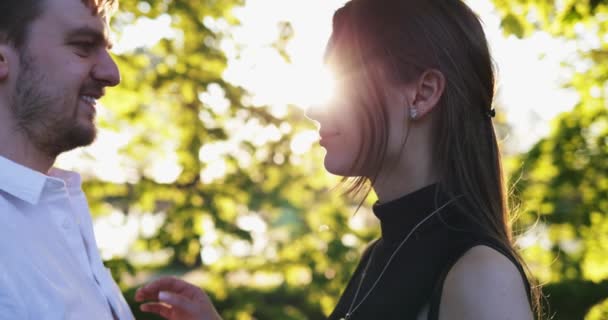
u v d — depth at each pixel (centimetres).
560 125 656
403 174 173
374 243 197
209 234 639
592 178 641
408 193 172
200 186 657
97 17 184
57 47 178
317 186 671
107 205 636
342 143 175
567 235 649
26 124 178
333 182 662
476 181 167
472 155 168
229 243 645
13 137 178
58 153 185
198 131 652
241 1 639
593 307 771
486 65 174
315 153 666
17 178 176
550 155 648
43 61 177
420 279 159
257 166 667
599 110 646
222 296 675
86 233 197
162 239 633
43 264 172
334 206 668
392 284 165
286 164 666
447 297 150
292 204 663
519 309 145
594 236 645
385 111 170
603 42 547
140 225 646
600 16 487
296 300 691
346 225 666
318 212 669
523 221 560
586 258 652
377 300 166
